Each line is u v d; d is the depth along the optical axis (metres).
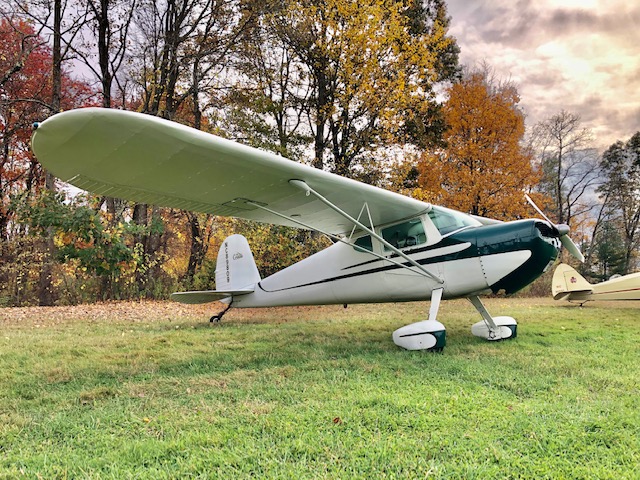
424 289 5.23
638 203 27.52
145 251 15.54
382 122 14.11
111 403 2.81
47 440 2.22
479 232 4.93
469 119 17.72
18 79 14.62
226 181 4.14
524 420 2.35
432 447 2.02
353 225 5.71
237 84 14.98
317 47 13.95
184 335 5.70
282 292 6.75
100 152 3.34
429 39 14.02
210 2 13.87
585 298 10.85
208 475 1.78
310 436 2.16
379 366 3.73
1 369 3.76
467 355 4.26
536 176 18.22
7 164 16.61
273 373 3.55
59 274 13.32
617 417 2.38
